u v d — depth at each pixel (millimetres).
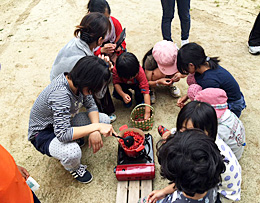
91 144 2031
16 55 4125
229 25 4219
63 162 2047
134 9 5074
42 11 5520
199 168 1025
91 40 2180
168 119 2773
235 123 1981
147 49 3855
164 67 2645
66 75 1959
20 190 1260
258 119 2643
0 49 4336
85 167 2281
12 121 2967
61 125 1887
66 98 1869
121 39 2861
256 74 3191
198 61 2113
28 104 3184
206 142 1102
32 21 5145
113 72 2674
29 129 2135
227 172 1559
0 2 6184
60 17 5184
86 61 1705
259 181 2117
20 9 5723
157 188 2152
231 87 2213
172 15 3412
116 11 5055
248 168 2221
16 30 4867
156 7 5086
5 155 1199
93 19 2115
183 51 2137
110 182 2246
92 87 1719
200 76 2248
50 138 2070
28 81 3555
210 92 1946
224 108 1942
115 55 2971
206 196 1277
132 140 2178
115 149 2523
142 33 4266
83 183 2258
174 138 1158
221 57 3523
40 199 2176
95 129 1992
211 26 4234
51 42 4387
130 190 2096
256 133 2506
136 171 2102
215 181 1102
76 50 2252
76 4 5645
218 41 3855
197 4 4961
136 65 2355
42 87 3428
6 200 1161
